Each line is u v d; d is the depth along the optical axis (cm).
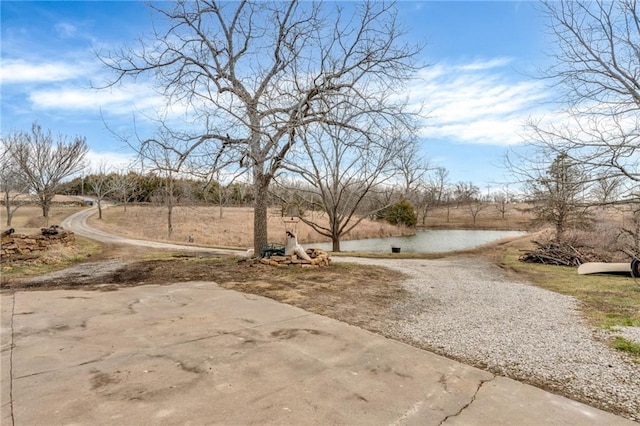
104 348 352
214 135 750
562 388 293
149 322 436
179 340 375
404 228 3356
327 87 779
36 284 682
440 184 4297
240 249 1558
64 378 286
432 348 379
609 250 1269
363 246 2388
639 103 661
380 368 318
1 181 2042
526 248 1708
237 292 606
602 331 439
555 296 658
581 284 795
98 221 2922
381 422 233
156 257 1125
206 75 771
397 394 272
